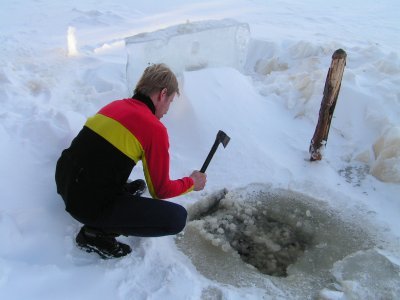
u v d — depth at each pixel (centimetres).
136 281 207
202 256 237
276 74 468
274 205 281
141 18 805
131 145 191
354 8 949
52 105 378
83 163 192
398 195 282
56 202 242
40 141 274
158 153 196
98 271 208
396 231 255
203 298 205
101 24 746
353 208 274
